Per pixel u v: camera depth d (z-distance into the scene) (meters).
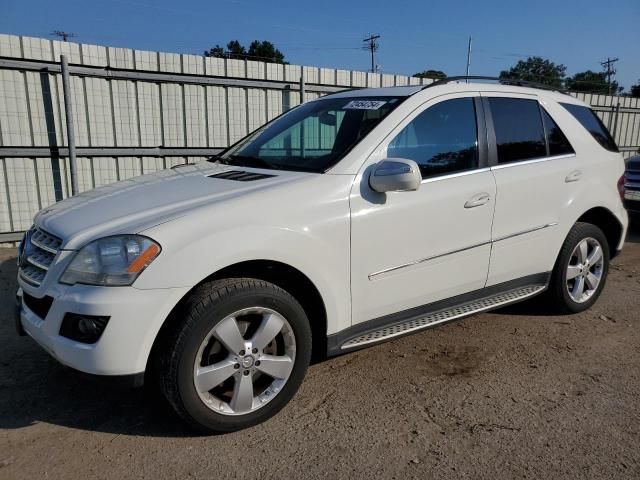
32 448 2.72
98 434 2.85
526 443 2.78
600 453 2.70
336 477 2.51
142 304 2.48
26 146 7.11
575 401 3.21
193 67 8.12
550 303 4.53
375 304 3.25
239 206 2.78
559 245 4.27
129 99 7.75
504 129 3.94
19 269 3.09
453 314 3.66
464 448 2.73
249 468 2.57
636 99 14.60
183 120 8.23
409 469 2.57
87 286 2.51
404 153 3.38
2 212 7.08
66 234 2.73
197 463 2.61
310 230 2.92
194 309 2.60
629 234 8.42
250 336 2.84
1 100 6.88
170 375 2.60
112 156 7.74
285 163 3.49
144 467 2.58
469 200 3.56
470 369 3.62
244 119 8.75
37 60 7.00
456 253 3.56
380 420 2.99
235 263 2.70
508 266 3.92
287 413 3.05
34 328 2.74
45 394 3.26
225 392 2.88
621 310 4.79
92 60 7.38
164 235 2.56
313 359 3.28
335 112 3.77
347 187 3.09
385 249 3.22
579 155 4.39
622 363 3.73
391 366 3.65
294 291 3.10
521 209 3.90
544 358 3.80
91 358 2.49
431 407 3.13
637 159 8.27
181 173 3.64
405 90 3.70
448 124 3.63
